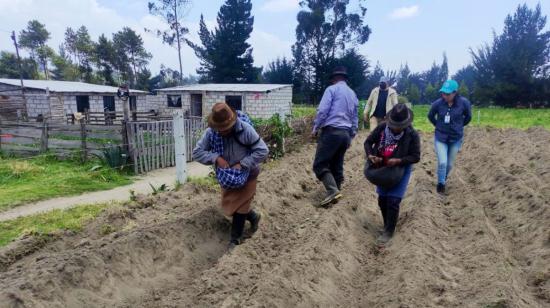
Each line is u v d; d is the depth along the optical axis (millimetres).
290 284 4207
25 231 5781
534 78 46031
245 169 5055
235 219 5383
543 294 4254
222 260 4863
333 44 63469
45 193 8391
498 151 12211
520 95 47500
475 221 5930
